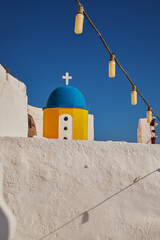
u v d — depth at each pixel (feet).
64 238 12.84
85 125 41.86
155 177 15.10
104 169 14.38
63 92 43.04
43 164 13.47
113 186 14.26
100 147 14.65
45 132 41.39
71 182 13.65
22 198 12.79
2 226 11.48
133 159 15.07
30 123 45.85
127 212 14.05
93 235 13.23
